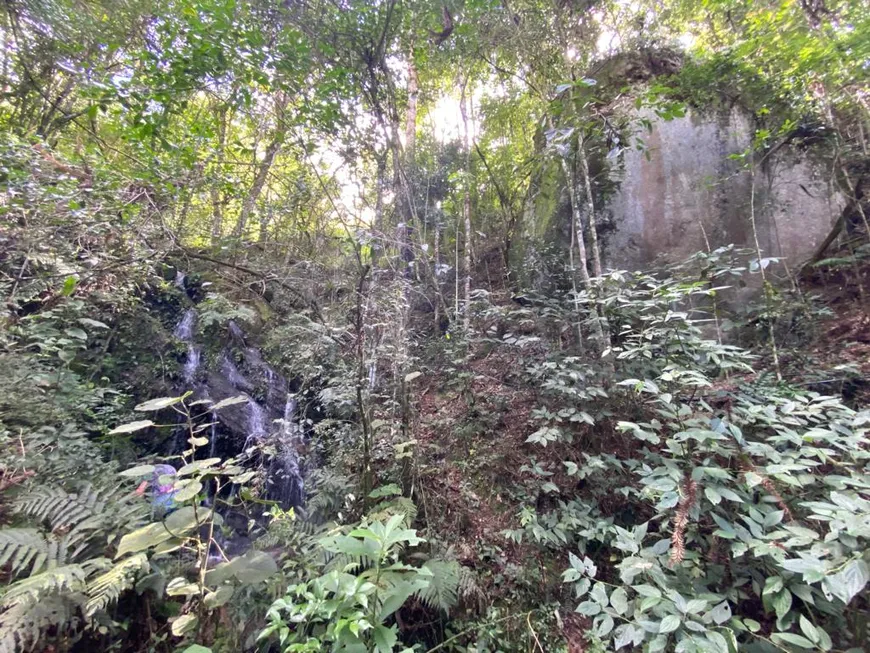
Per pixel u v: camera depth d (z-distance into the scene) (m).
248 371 5.52
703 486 2.19
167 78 3.25
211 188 4.15
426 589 2.54
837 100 4.76
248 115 3.80
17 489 2.57
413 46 4.45
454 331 5.00
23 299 3.44
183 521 2.00
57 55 4.52
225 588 1.96
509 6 4.91
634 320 4.07
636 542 2.13
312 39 3.65
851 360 3.68
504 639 2.62
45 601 1.90
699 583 2.18
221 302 5.60
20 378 3.19
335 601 1.73
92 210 3.19
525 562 3.04
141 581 2.26
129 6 3.83
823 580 1.48
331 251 4.14
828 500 2.11
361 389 3.23
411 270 4.99
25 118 5.00
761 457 2.51
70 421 3.33
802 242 5.09
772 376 3.57
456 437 4.12
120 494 2.71
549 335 4.60
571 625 2.71
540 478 3.55
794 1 4.52
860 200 4.66
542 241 5.97
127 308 4.92
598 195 5.83
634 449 3.36
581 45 5.31
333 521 2.91
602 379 3.67
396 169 4.04
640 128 5.83
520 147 7.92
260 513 3.91
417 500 3.31
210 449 4.68
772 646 1.82
